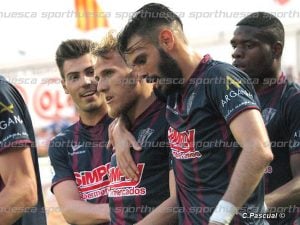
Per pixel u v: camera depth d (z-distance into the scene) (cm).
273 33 1070
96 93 1100
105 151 1096
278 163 1054
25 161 827
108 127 1078
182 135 841
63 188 1116
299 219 1022
